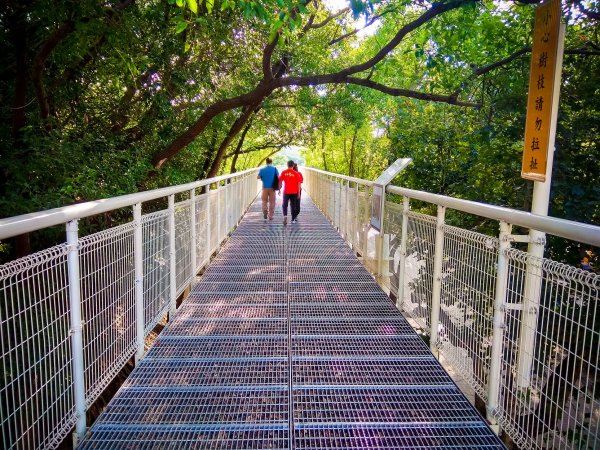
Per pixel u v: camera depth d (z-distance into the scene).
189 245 5.38
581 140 4.62
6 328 1.83
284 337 3.94
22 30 5.64
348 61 13.23
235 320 4.34
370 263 6.28
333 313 4.55
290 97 14.32
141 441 2.46
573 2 4.52
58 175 5.75
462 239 3.14
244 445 2.43
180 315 4.47
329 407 2.82
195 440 2.47
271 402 2.87
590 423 1.80
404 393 3.00
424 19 6.52
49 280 2.18
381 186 5.51
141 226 3.51
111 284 2.96
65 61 6.58
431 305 3.73
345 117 13.59
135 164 7.41
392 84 11.60
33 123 6.10
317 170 15.64
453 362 3.26
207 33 7.36
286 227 10.35
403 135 9.58
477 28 6.44
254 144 20.97
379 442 2.48
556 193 4.56
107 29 5.82
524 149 3.38
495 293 2.62
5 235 1.72
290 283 5.64
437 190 8.31
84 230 5.73
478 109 6.20
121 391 2.99
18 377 1.89
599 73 4.73
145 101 8.40
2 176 5.84
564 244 4.46
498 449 2.44
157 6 7.07
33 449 2.01
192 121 9.91
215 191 7.38
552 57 3.01
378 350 3.68
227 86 10.73
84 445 2.42
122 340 3.16
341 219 9.34
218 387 3.05
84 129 7.19
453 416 2.74
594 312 1.79
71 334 2.42
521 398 2.36
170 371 3.29
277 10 5.09
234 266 6.52
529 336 2.31
